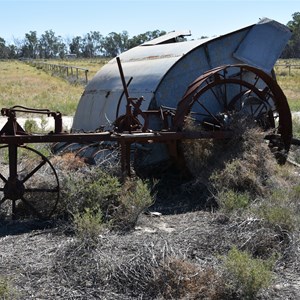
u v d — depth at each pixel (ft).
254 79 34.73
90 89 38.58
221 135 29.09
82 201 23.90
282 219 21.54
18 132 24.90
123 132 27.35
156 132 27.53
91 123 36.91
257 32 34.71
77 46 540.93
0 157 37.78
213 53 33.30
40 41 544.21
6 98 98.02
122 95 33.91
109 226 22.06
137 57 37.04
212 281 17.37
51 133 25.43
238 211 23.29
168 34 41.11
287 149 33.30
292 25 357.41
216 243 20.74
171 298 16.92
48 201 24.94
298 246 20.68
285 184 28.30
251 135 29.35
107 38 524.52
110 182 24.36
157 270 17.92
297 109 79.30
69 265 18.78
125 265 18.29
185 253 19.63
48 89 124.36
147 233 22.25
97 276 18.06
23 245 21.03
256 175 27.73
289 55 352.08
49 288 17.40
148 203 23.85
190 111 29.45
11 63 337.11
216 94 32.63
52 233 22.47
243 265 17.04
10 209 25.44
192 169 28.99
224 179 27.12
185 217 24.86
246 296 16.72
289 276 18.83
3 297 16.07
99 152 30.32
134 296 17.15
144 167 30.63
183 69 32.27
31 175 24.82
